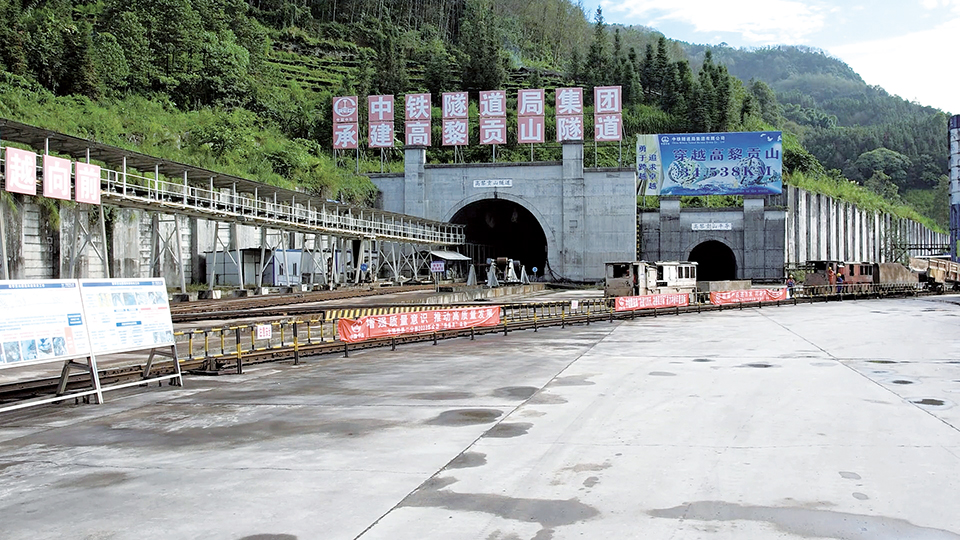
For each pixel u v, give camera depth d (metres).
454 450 9.35
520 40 162.88
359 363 18.86
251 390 14.57
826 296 49.88
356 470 8.45
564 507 7.05
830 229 101.38
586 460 8.79
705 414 11.54
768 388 14.05
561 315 32.31
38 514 7.05
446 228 74.31
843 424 10.70
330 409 12.39
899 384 14.46
